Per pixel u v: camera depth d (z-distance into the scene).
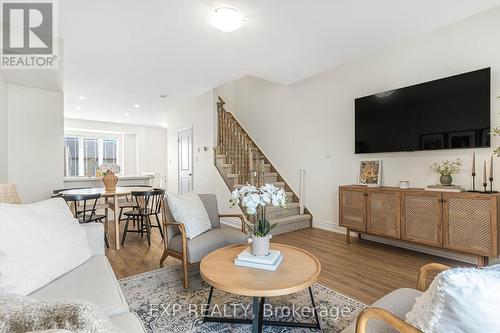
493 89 2.71
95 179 5.67
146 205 3.87
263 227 1.82
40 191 4.10
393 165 3.52
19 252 1.26
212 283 1.50
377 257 3.07
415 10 2.59
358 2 2.42
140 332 1.05
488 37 2.73
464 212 2.55
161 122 8.71
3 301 0.72
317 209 4.56
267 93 5.68
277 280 1.52
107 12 2.50
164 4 2.39
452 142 2.90
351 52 3.51
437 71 3.11
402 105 3.33
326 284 2.38
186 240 2.40
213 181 5.27
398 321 0.92
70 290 1.30
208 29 2.85
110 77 4.36
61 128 4.30
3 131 3.59
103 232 1.97
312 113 4.66
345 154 4.13
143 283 2.39
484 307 0.71
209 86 4.93
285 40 3.13
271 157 5.57
